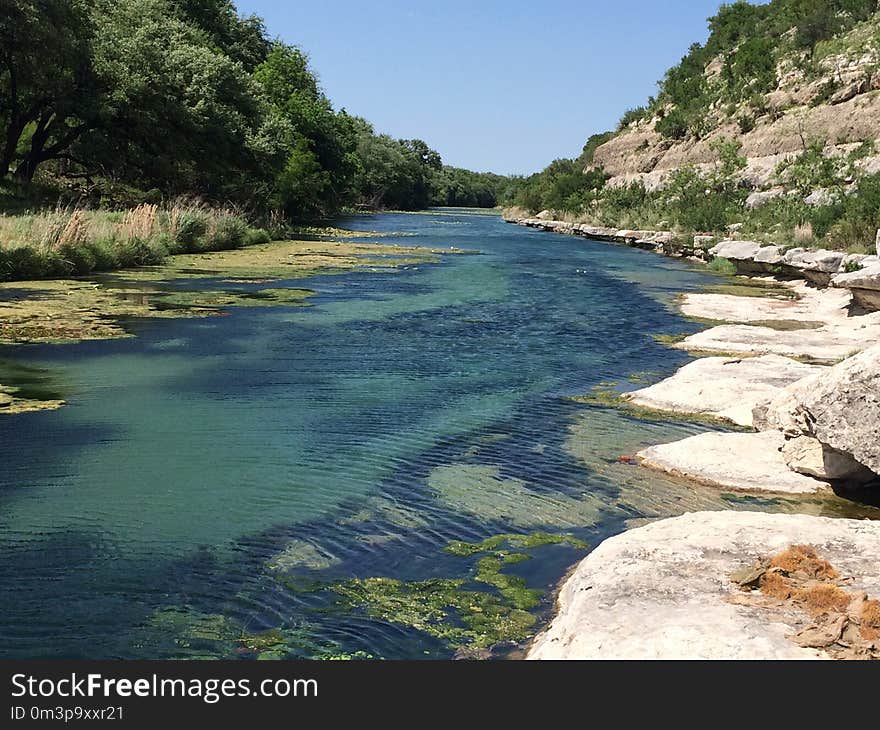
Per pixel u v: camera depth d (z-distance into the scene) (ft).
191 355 43.57
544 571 20.56
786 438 28.53
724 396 37.01
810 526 20.72
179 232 102.37
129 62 123.03
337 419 33.14
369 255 109.29
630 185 213.46
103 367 40.06
